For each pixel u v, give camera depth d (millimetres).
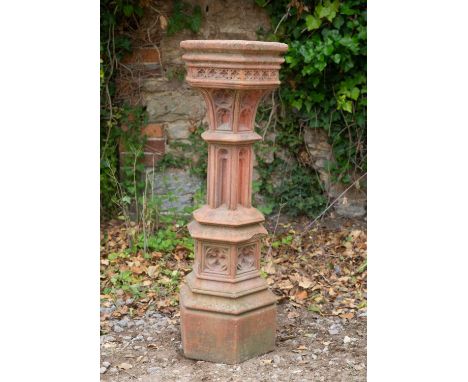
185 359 3051
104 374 2906
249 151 2922
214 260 2973
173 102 4699
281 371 2924
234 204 2906
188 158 4754
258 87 2756
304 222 4805
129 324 3414
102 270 4031
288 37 4555
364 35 4379
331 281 3982
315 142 4773
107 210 4777
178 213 4766
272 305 3070
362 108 4664
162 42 4641
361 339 3256
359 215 4824
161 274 3998
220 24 4617
